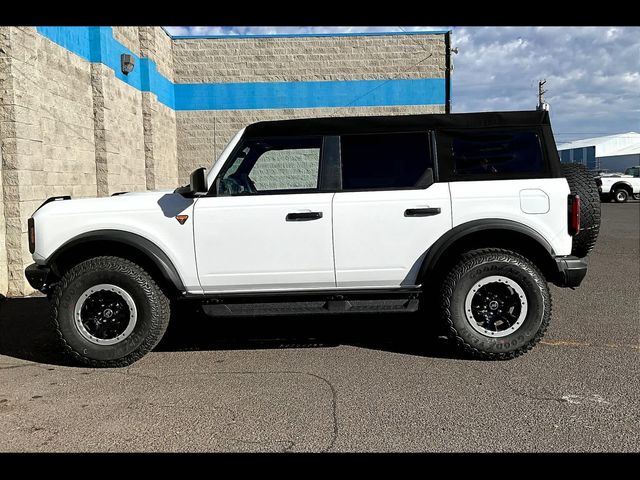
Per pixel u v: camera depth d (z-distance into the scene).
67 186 8.81
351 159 4.69
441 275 4.74
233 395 3.92
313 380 4.19
